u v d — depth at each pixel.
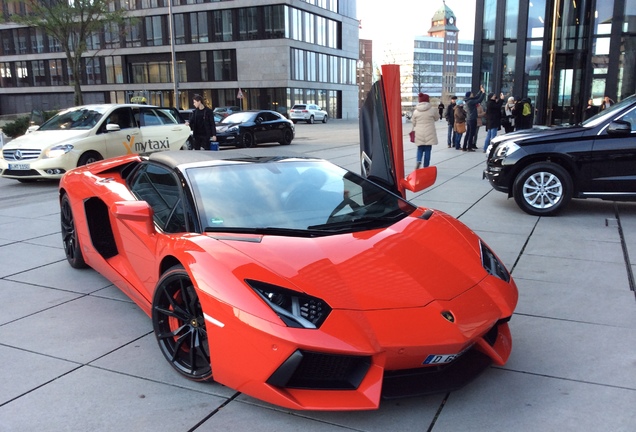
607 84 23.33
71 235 4.87
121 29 31.02
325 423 2.52
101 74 58.72
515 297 2.92
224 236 2.94
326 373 2.41
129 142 11.12
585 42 23.86
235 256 2.70
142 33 55.97
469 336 2.46
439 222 3.43
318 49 57.84
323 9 57.91
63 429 2.49
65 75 60.75
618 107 6.77
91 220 4.23
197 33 54.38
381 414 2.59
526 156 6.91
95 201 4.23
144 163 4.15
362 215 3.39
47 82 61.91
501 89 26.25
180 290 2.98
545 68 24.78
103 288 4.43
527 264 4.94
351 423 2.52
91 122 10.75
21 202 8.48
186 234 3.06
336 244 2.91
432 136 10.44
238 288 2.49
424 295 2.58
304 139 22.88
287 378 2.33
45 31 24.69
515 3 25.06
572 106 24.67
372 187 3.85
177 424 2.52
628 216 6.91
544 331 3.54
